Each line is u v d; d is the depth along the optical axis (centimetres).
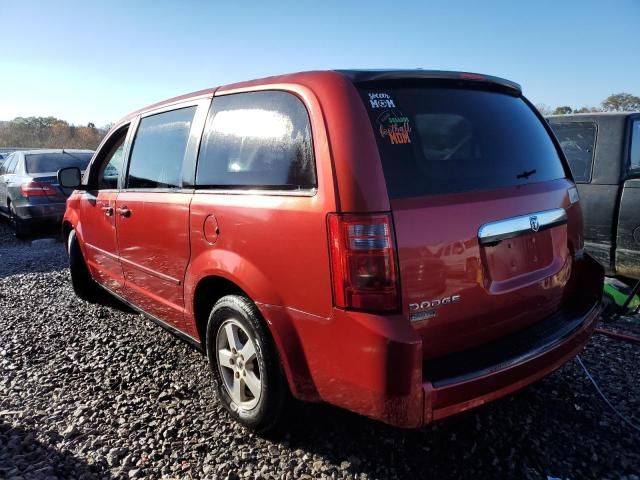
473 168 239
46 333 434
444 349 221
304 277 223
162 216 322
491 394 216
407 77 237
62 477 245
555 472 242
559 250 273
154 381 342
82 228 466
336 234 208
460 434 271
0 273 666
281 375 250
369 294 202
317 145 221
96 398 321
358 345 204
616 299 418
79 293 517
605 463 247
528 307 253
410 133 225
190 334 323
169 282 326
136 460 257
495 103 272
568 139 499
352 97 219
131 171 380
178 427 286
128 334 427
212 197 278
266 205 241
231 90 290
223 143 283
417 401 200
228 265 262
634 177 452
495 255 234
